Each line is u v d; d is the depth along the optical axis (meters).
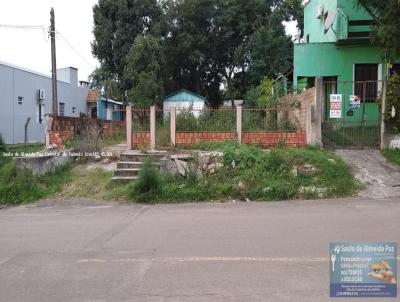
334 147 14.44
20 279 5.30
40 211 10.51
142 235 7.34
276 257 5.82
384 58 15.25
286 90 23.14
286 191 10.99
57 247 6.75
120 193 11.65
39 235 7.66
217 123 14.57
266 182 11.39
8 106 25.22
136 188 11.41
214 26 42.34
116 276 5.27
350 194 10.95
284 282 4.90
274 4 42.41
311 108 14.17
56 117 14.98
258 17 40.88
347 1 18.88
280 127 14.48
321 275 5.11
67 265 5.80
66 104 33.34
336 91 19.27
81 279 5.22
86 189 12.26
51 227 8.37
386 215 8.39
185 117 14.62
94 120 17.38
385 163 12.81
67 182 12.80
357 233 6.95
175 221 8.50
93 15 37.00
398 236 6.69
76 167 14.05
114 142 15.63
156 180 11.44
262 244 6.48
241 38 43.06
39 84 28.97
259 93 28.45
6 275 5.46
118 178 12.32
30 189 12.03
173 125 14.41
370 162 12.90
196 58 41.62
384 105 14.13
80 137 15.46
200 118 14.66
